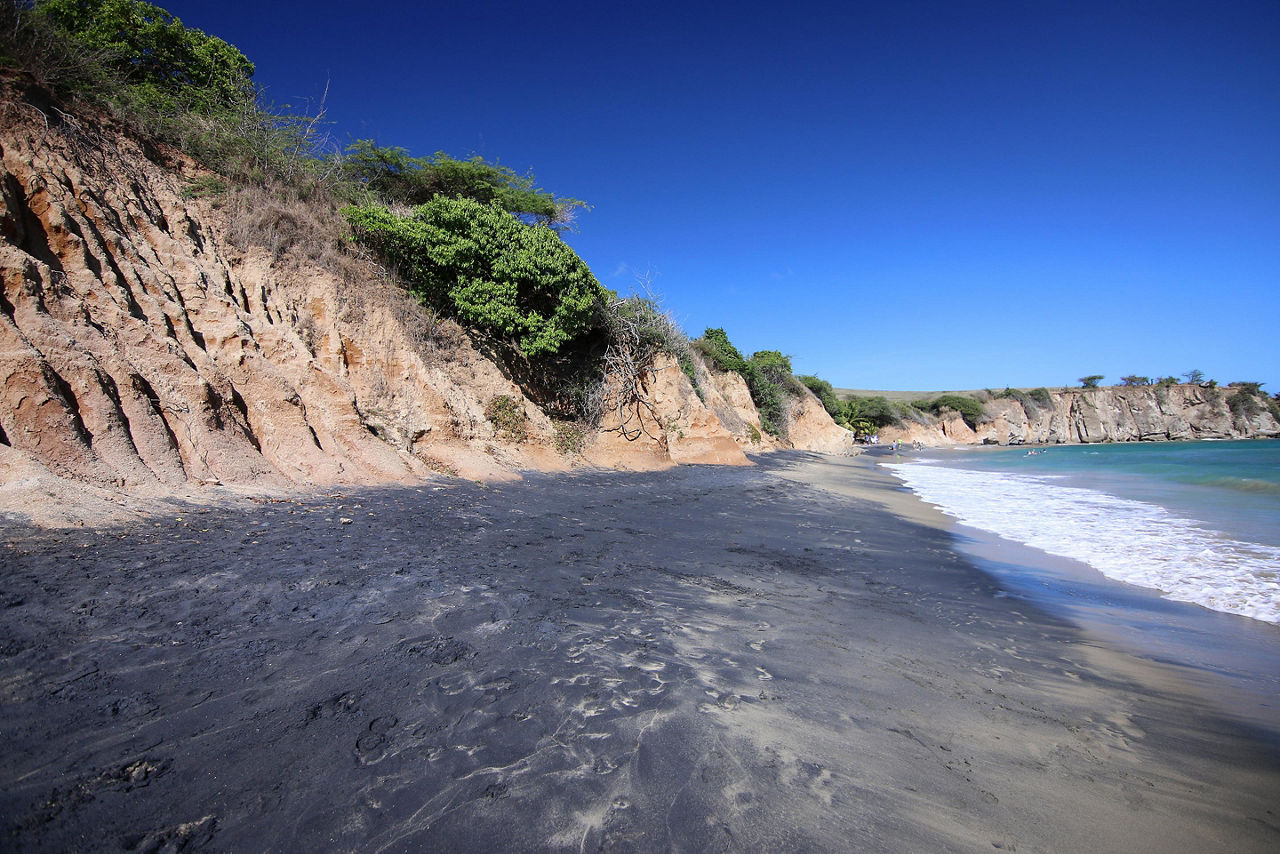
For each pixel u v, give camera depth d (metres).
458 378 14.47
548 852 2.15
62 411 6.43
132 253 9.09
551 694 3.32
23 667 2.95
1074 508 14.65
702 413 22.55
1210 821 2.68
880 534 10.19
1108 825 2.60
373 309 12.83
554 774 2.60
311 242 12.76
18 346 6.43
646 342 20.42
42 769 2.27
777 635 4.69
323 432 10.09
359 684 3.23
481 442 13.33
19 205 7.96
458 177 19.59
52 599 3.76
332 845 2.08
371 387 11.93
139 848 1.97
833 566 7.46
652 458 18.25
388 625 4.07
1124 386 92.12
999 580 7.34
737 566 6.96
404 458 11.05
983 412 81.44
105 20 14.16
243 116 13.92
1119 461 34.50
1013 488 20.12
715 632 4.62
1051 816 2.63
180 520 6.01
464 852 2.11
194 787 2.29
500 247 15.52
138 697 2.85
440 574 5.31
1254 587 7.08
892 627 5.19
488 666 3.59
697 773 2.70
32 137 8.81
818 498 14.86
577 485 12.82
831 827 2.42
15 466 5.71
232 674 3.19
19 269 7.01
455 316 16.02
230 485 7.66
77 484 5.97
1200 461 31.70
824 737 3.15
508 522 8.13
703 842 2.27
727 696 3.51
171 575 4.48
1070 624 5.68
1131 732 3.53
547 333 15.91
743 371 38.78
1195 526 11.66
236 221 11.95
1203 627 5.69
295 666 3.36
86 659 3.12
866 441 65.62
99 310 8.02
